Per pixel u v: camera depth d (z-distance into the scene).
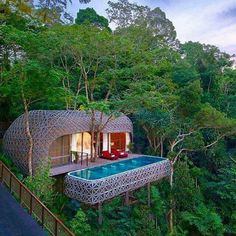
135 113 26.73
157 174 21.05
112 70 21.72
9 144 18.66
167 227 19.97
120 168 19.98
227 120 24.50
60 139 21.50
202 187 25.59
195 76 32.09
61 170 19.08
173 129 25.38
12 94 17.23
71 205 16.94
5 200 12.55
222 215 23.97
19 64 15.13
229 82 41.75
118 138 27.77
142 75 22.80
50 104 25.05
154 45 31.77
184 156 27.11
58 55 21.30
